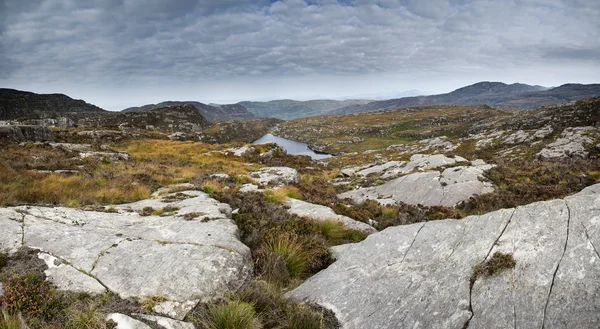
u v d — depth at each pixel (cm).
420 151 7888
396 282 550
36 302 451
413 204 1716
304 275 723
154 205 1100
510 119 12769
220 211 1011
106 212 948
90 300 492
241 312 479
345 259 698
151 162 3105
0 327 401
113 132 6203
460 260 543
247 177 2175
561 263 438
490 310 426
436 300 478
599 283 388
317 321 499
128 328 431
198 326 469
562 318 376
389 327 463
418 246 646
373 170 3095
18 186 1224
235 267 620
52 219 768
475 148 6725
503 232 549
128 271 576
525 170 2189
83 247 637
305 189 2022
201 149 5175
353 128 19825
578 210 509
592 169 2125
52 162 2102
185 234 759
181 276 568
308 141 18050
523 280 441
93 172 1850
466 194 1664
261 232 883
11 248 588
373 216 1453
